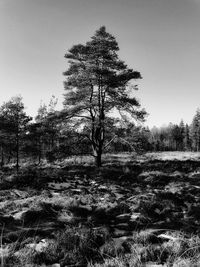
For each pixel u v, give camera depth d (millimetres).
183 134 107000
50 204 10469
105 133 26828
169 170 23516
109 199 12203
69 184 16891
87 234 6953
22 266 5488
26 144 28266
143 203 10625
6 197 12992
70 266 5660
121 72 25609
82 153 26125
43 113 37125
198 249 6031
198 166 25938
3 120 26672
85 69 25484
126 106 25188
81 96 25719
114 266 5414
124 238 7234
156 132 132625
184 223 8445
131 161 33312
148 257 5805
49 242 6707
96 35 26578
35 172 20906
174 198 11930
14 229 7949
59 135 25531
